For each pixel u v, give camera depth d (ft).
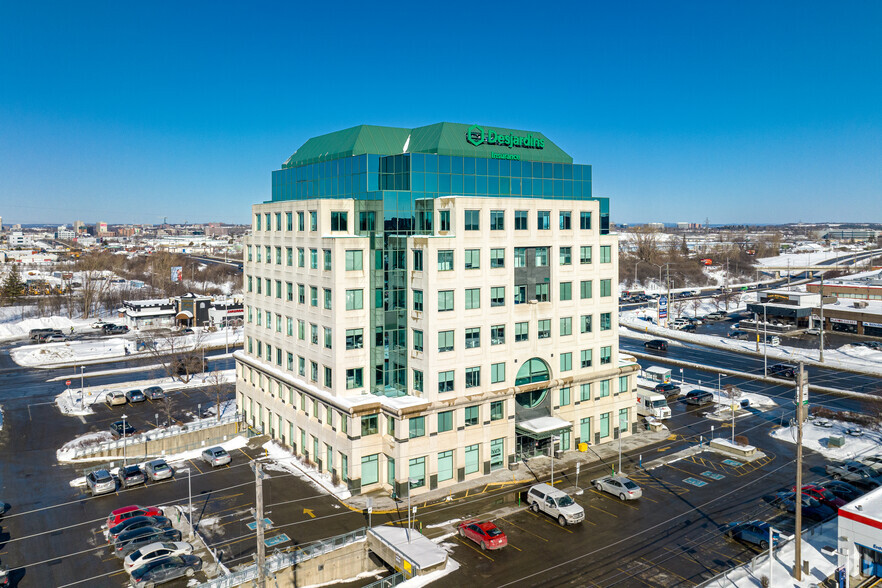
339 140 248.93
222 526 179.32
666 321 576.61
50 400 314.35
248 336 274.98
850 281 624.59
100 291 636.48
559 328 234.17
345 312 208.54
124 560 156.04
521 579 150.20
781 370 363.76
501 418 221.25
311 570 158.10
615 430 253.24
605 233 259.80
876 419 266.77
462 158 228.63
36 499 198.29
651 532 173.78
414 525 180.04
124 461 231.09
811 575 147.43
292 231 234.17
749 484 206.59
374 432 205.26
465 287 208.23
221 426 263.08
